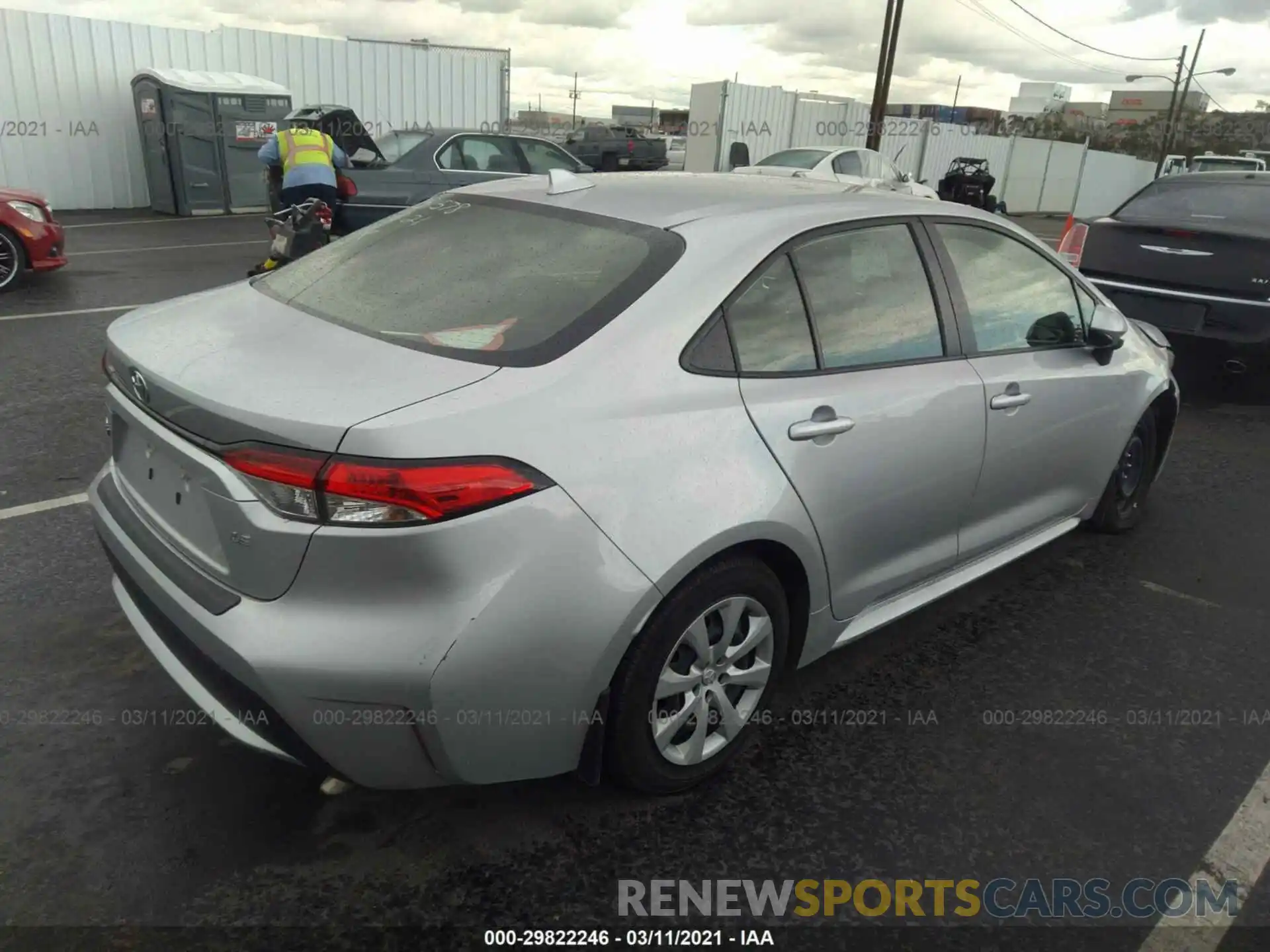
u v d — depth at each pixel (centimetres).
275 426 203
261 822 250
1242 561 444
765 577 261
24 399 564
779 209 288
